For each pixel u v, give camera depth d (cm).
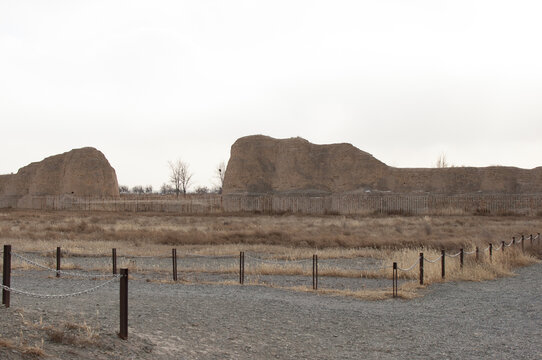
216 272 2191
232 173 8462
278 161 8462
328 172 8025
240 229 4203
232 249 3055
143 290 1595
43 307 1105
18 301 1186
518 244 2933
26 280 1806
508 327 1216
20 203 10681
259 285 1806
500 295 1658
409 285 1820
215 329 1070
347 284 1909
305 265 2428
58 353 755
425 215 6562
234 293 1592
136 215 6800
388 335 1112
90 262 2425
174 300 1379
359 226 4581
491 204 6856
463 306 1470
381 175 7719
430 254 2406
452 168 7712
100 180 10244
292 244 3322
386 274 2073
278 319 1213
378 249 3103
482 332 1162
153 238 3512
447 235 3641
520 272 2258
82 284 1720
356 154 7912
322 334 1098
